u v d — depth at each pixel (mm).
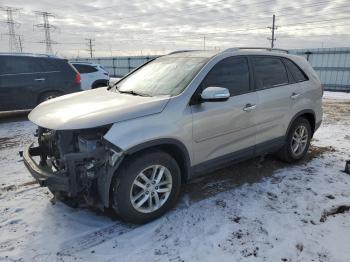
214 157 3678
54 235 3012
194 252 2758
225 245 2846
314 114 4949
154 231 3066
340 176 4379
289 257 2693
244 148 3996
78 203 3201
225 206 3525
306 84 4781
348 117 8992
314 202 3617
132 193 3068
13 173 4543
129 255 2723
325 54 20703
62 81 8469
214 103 3527
